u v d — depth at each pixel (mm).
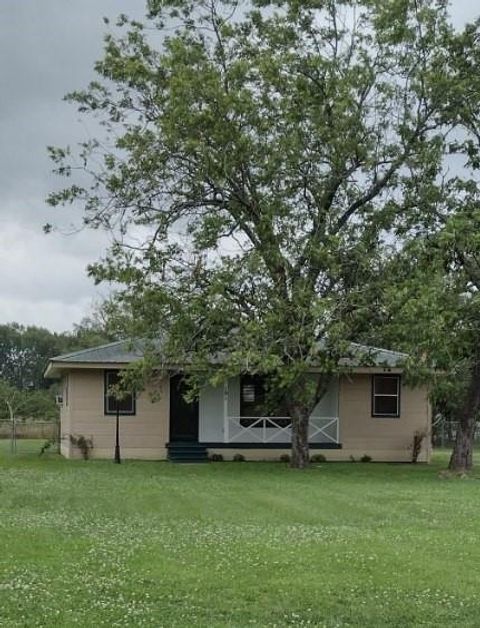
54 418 46625
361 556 10586
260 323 23156
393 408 31359
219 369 24141
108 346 30797
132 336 25234
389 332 23141
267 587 8984
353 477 23422
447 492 19359
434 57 24938
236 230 25062
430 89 24547
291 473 24594
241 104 23344
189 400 24906
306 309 23047
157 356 25250
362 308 23531
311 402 27031
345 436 31109
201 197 25062
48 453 33250
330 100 24453
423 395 31312
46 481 20781
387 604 8414
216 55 24984
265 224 23906
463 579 9461
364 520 14570
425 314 21766
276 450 30312
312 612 8117
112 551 10797
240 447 30125
